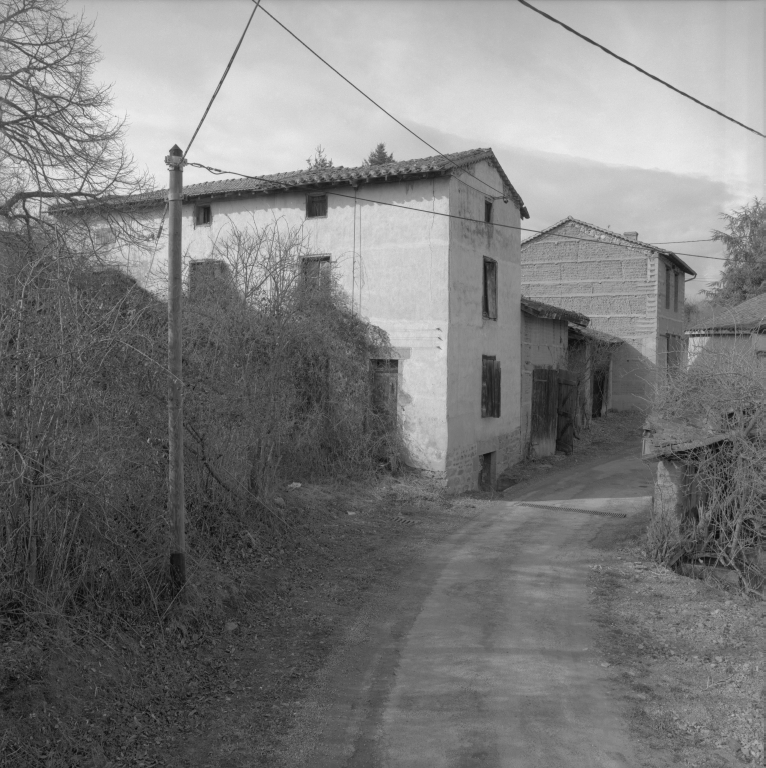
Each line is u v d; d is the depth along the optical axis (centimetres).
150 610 688
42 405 586
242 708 583
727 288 3409
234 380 1023
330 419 1452
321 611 809
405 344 1559
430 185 1530
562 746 535
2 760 451
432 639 744
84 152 1362
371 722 570
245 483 1012
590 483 1758
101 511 653
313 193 1659
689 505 1055
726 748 530
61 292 629
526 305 1988
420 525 1255
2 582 568
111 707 546
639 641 748
